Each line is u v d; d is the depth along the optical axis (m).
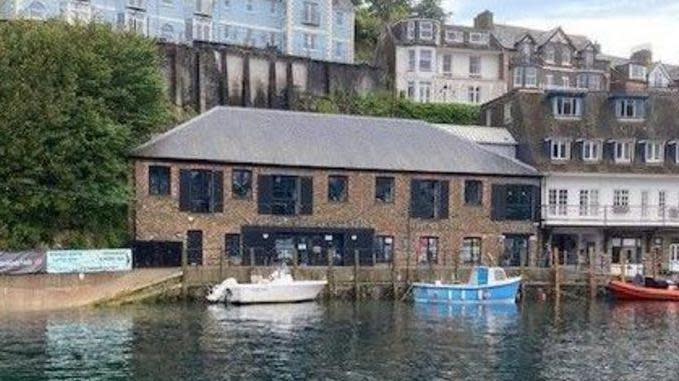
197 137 53.19
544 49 95.00
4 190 45.56
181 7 81.88
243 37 86.31
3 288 41.69
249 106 74.69
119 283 44.16
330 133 57.28
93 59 47.56
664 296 52.16
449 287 48.22
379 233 55.81
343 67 79.31
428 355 32.09
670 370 30.44
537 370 29.89
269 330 36.91
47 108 45.28
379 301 48.72
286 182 54.19
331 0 90.81
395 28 87.69
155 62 52.81
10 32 48.09
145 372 27.98
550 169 60.75
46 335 34.28
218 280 46.16
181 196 51.62
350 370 29.08
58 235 47.41
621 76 100.31
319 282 47.47
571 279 53.16
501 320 42.28
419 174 56.72
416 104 77.56
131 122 49.81
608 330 39.56
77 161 46.72
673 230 62.97
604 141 63.06
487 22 94.00
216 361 29.94
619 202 62.28
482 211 58.22
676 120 65.56
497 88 89.25
